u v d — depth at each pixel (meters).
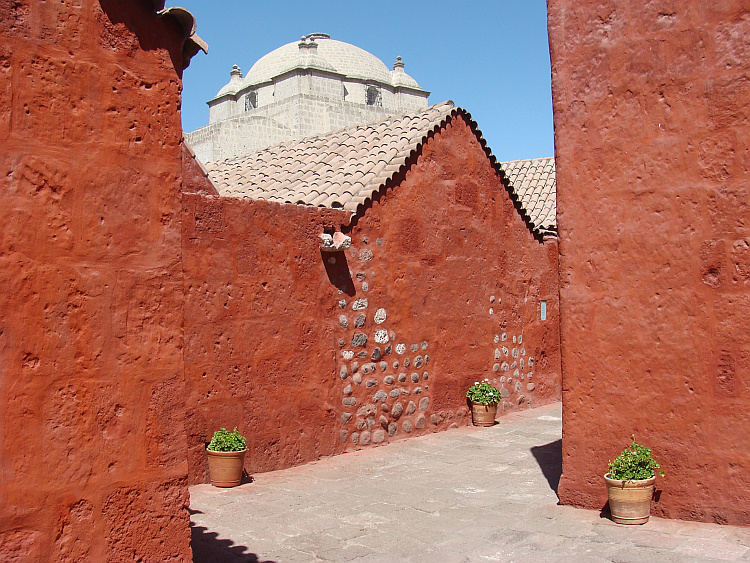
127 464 3.47
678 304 6.01
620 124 6.31
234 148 23.86
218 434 7.48
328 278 8.93
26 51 3.20
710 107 5.91
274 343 8.26
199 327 7.53
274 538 5.71
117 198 3.48
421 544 5.58
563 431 6.52
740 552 5.09
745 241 5.75
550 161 18.98
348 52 31.78
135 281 3.52
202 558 5.17
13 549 3.07
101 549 3.36
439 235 10.63
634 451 6.02
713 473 5.80
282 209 8.39
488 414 10.91
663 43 6.12
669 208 6.07
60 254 3.26
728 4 5.85
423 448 9.41
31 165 3.19
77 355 3.30
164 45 3.72
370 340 9.49
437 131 10.66
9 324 3.09
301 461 8.51
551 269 13.21
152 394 3.57
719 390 5.81
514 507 6.60
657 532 5.63
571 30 6.55
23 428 3.12
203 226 7.61
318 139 12.74
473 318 11.24
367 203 9.45
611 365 6.29
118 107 3.51
